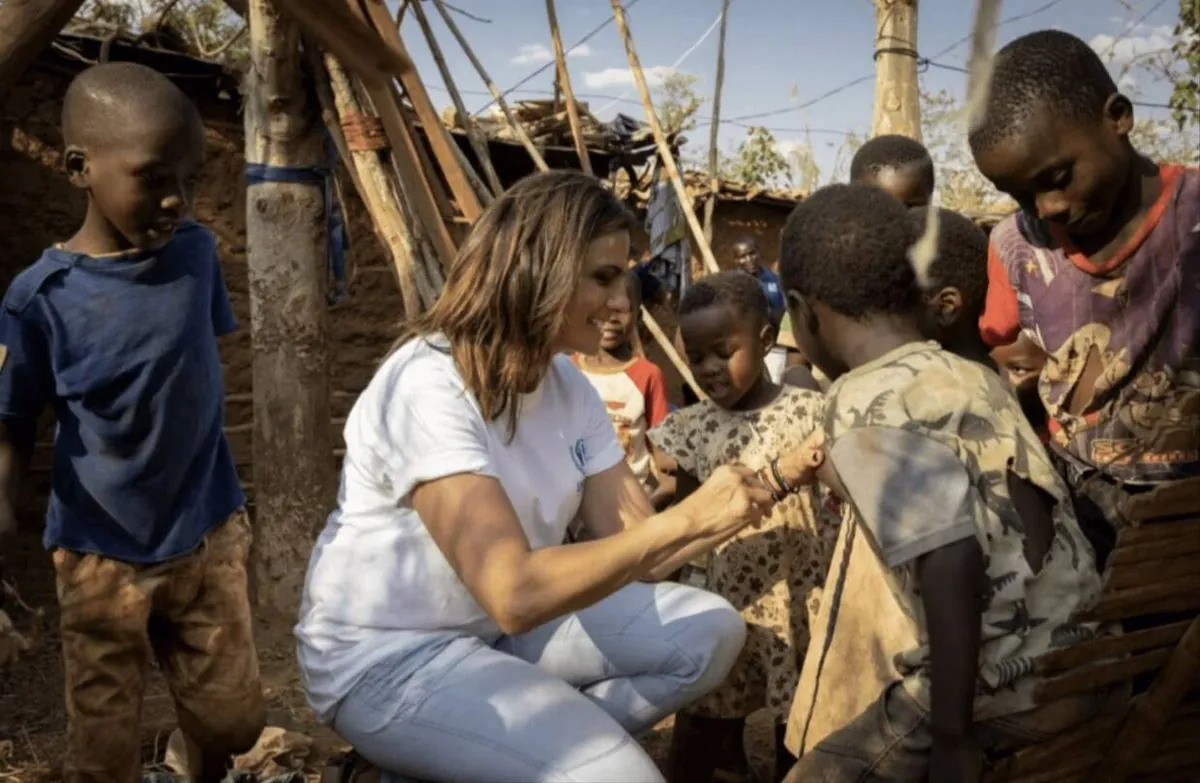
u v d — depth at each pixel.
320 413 5.45
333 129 4.75
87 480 2.76
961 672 1.73
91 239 2.75
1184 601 1.92
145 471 2.77
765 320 3.12
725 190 10.33
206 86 6.89
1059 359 2.42
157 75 2.67
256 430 5.45
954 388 1.85
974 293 2.06
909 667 1.95
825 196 2.00
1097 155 2.01
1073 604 1.88
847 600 2.20
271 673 4.56
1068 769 1.96
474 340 2.20
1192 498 1.82
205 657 2.98
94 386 2.70
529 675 2.19
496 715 2.11
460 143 7.91
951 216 2.06
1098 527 2.23
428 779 2.21
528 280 2.16
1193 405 2.05
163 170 2.60
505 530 2.07
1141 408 2.29
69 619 2.80
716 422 3.18
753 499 2.10
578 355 4.23
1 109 5.02
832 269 1.95
